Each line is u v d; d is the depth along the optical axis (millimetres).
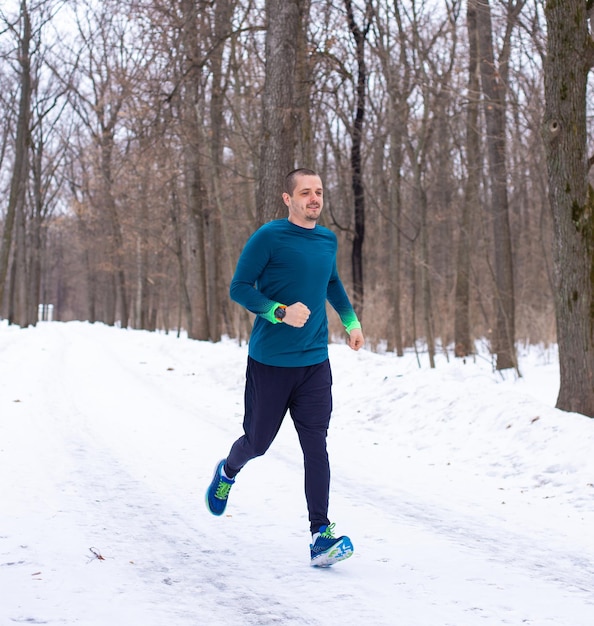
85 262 50781
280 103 11641
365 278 27688
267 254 3537
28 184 36344
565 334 7113
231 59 17453
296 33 11828
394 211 18953
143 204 26562
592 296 7043
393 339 19453
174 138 16469
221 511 3934
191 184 22438
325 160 22062
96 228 39312
